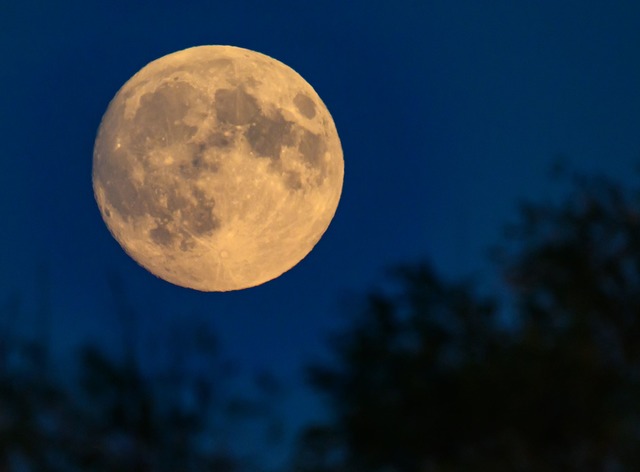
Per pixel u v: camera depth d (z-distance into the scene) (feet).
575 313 120.47
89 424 118.21
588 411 110.52
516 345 115.55
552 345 115.55
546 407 111.24
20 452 114.52
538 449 110.93
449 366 116.98
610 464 111.55
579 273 122.83
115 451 119.14
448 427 113.70
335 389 120.67
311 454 118.83
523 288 124.06
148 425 119.34
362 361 119.55
